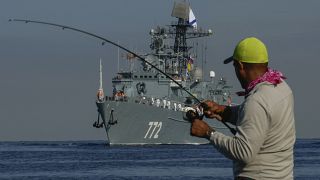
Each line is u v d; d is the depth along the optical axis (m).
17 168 75.12
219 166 74.19
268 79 9.23
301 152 123.06
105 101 102.06
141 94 114.06
